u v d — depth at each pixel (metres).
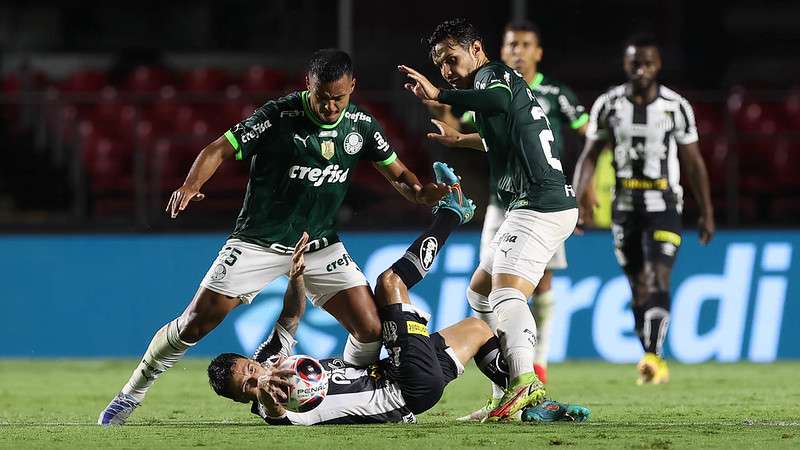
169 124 53.44
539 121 23.22
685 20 59.25
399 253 42.91
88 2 63.81
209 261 43.50
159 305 43.53
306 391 21.20
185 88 56.22
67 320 43.66
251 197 22.59
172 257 43.56
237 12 62.41
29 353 43.62
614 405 27.88
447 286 42.47
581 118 33.75
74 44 63.81
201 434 20.67
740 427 22.00
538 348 31.88
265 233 22.53
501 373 22.72
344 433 20.44
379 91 53.06
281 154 22.16
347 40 52.28
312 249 22.75
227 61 62.16
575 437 19.94
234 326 42.59
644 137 34.03
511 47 33.09
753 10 59.97
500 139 23.16
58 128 52.94
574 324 42.44
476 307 24.72
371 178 45.81
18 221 44.72
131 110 53.75
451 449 18.42
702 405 27.78
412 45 53.16
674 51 59.22
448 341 22.31
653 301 34.09
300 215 22.52
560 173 23.27
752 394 30.81
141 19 63.34
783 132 53.00
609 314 42.34
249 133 21.95
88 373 38.62
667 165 34.28
